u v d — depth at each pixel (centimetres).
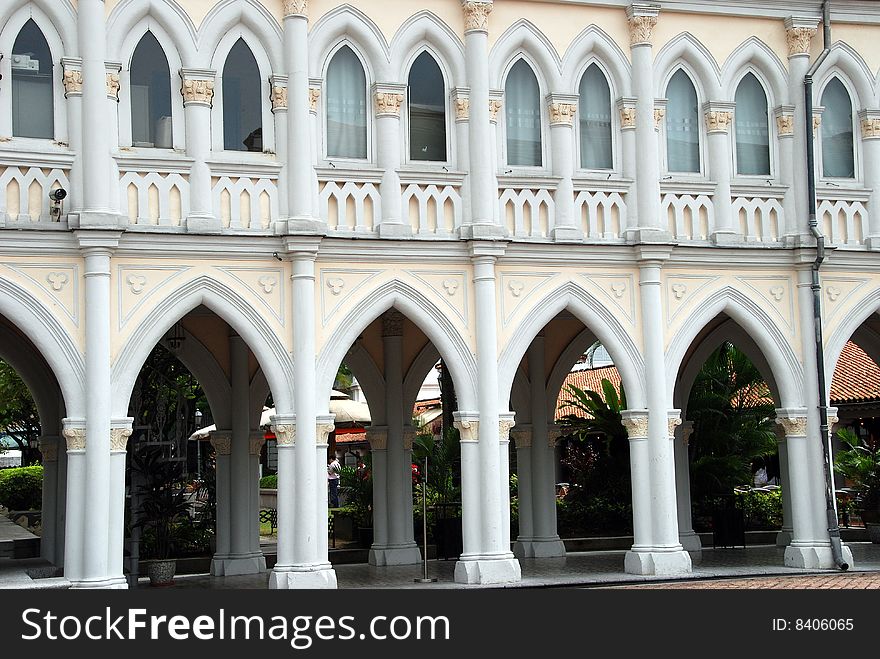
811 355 2097
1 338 2136
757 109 2162
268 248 1850
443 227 1948
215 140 1862
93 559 1706
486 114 1961
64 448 2153
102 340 1739
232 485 2239
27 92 1777
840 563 2036
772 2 2133
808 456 2095
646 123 2050
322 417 1848
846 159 2200
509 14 2014
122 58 1816
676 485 2456
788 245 2103
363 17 1942
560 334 2442
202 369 2248
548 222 2006
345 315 1878
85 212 1736
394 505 2333
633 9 2056
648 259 2012
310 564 1817
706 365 2875
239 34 1891
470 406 1928
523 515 2398
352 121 1948
